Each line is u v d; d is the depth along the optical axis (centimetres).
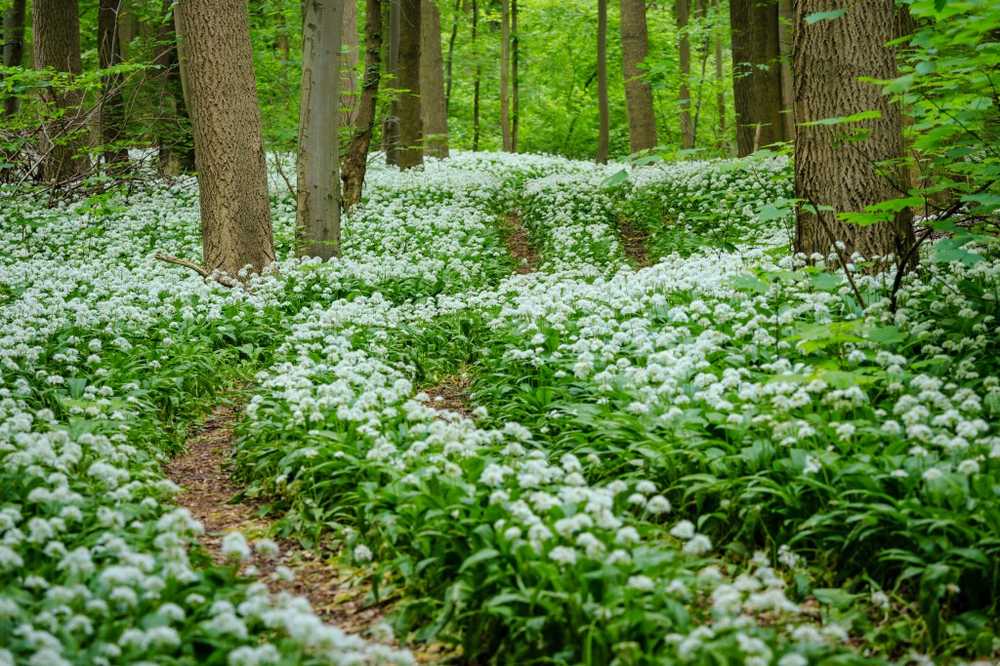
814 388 648
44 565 525
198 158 1534
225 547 505
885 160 1018
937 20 864
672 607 470
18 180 2244
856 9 1016
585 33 4394
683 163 2380
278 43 3006
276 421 849
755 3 2294
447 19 4434
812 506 594
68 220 2003
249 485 786
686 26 3066
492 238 1881
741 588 479
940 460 616
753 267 1046
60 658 411
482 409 787
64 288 1372
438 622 521
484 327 1210
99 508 587
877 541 557
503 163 3067
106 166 2225
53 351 1041
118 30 2884
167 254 1744
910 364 775
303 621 422
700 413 727
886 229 1023
